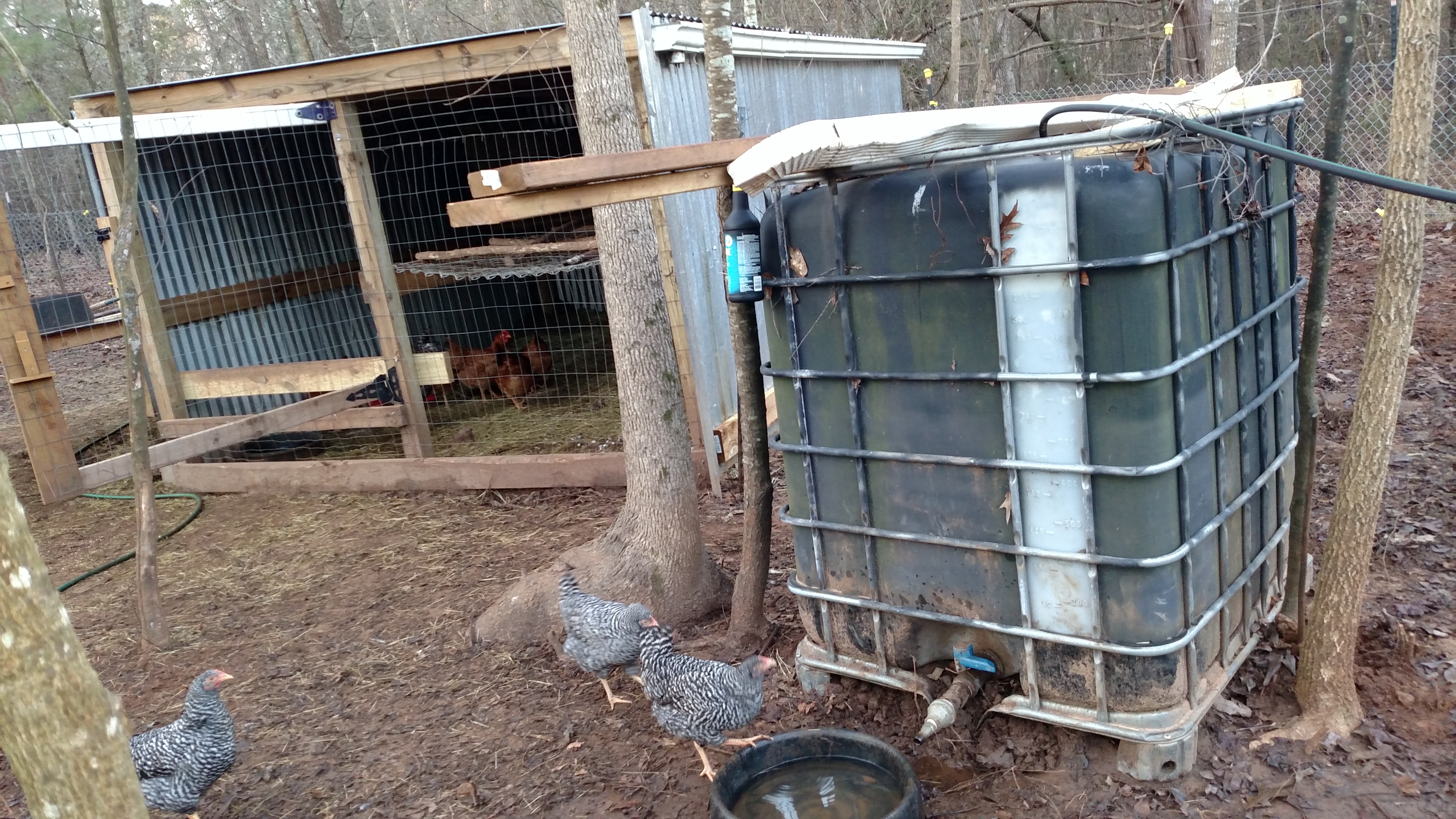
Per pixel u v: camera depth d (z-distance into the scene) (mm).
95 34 14484
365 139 9125
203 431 7379
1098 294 2844
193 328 8547
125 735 1996
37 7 14000
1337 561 3334
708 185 3684
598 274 12789
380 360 7566
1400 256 3088
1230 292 3273
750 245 3506
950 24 15344
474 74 6562
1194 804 3160
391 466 7617
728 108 4398
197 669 5047
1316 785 3188
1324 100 11281
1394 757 3264
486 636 4961
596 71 4695
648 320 4773
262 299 9109
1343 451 5793
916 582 3508
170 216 8273
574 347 11453
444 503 7281
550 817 3559
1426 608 4105
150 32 17359
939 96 16188
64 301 8438
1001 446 3154
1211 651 3424
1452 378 6684
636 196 3389
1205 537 3150
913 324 3203
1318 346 3598
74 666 1883
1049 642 3283
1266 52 5996
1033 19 16078
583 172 3070
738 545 5812
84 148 7840
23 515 1825
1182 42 12141
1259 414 3592
